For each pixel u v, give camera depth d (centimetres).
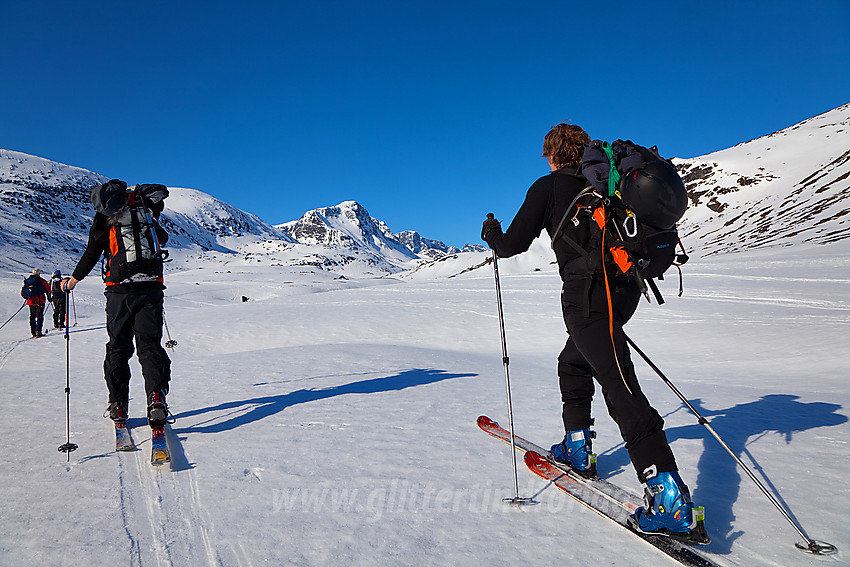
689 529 205
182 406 481
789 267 2842
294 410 452
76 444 360
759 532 218
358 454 332
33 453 339
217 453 337
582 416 285
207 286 7488
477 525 233
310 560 204
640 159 215
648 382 668
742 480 273
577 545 214
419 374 679
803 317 1400
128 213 368
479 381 622
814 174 11525
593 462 281
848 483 260
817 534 213
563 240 241
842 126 13962
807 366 791
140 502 262
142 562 205
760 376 723
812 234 6650
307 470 304
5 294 3206
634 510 240
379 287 3369
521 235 251
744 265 3122
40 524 237
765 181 12288
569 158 256
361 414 437
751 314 1517
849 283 2042
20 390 568
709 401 502
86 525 236
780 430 363
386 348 1068
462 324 1678
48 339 1374
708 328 1338
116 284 364
